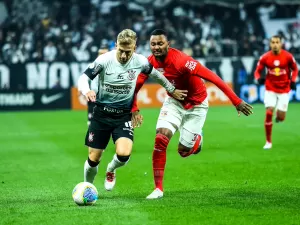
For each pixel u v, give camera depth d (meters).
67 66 37.59
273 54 20.72
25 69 37.09
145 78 12.06
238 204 11.39
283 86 20.83
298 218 10.17
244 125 27.53
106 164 17.59
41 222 10.12
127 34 11.33
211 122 28.88
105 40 38.84
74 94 37.72
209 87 38.28
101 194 12.98
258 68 21.08
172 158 18.52
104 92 11.87
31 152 20.39
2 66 36.84
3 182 14.88
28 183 14.74
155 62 12.48
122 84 11.74
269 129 20.31
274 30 45.56
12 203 12.03
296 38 43.84
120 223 9.94
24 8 43.12
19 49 40.12
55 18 42.97
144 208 11.05
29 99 37.22
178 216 10.38
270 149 20.11
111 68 11.63
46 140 23.48
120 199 12.18
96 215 10.52
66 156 19.36
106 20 43.31
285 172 15.70
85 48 40.31
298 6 45.94
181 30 42.91
